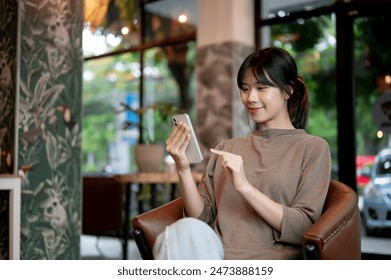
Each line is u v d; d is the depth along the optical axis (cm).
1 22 309
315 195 144
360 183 423
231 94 481
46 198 297
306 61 455
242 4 490
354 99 429
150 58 579
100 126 620
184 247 122
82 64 316
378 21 421
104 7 378
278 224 137
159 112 559
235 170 135
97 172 618
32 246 289
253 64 153
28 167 288
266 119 155
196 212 157
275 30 482
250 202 137
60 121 307
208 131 497
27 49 296
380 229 414
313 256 126
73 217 309
